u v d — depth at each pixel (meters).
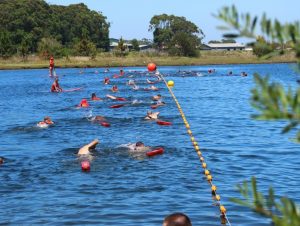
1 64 102.75
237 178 13.14
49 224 9.64
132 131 21.41
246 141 19.00
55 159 15.78
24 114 28.78
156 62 109.44
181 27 176.00
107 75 71.62
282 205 1.78
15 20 151.25
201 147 17.67
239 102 34.53
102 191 11.95
